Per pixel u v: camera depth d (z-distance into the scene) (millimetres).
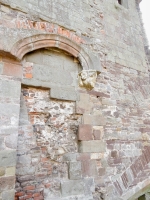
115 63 3938
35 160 2445
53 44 2857
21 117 2463
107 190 2857
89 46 3467
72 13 3352
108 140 3170
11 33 2453
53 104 2781
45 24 2869
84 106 3031
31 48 2621
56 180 2523
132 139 3557
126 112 3676
